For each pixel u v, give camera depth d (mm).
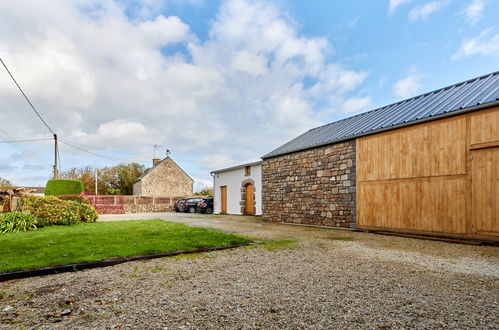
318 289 2682
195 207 20375
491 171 5203
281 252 4504
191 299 2428
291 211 10055
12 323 1962
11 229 6961
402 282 2900
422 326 1908
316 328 1877
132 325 1924
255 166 14516
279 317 2049
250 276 3135
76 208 9852
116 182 35688
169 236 6035
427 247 4984
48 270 3303
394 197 6809
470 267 3535
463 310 2178
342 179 8203
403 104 8406
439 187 5965
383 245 5184
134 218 13438
